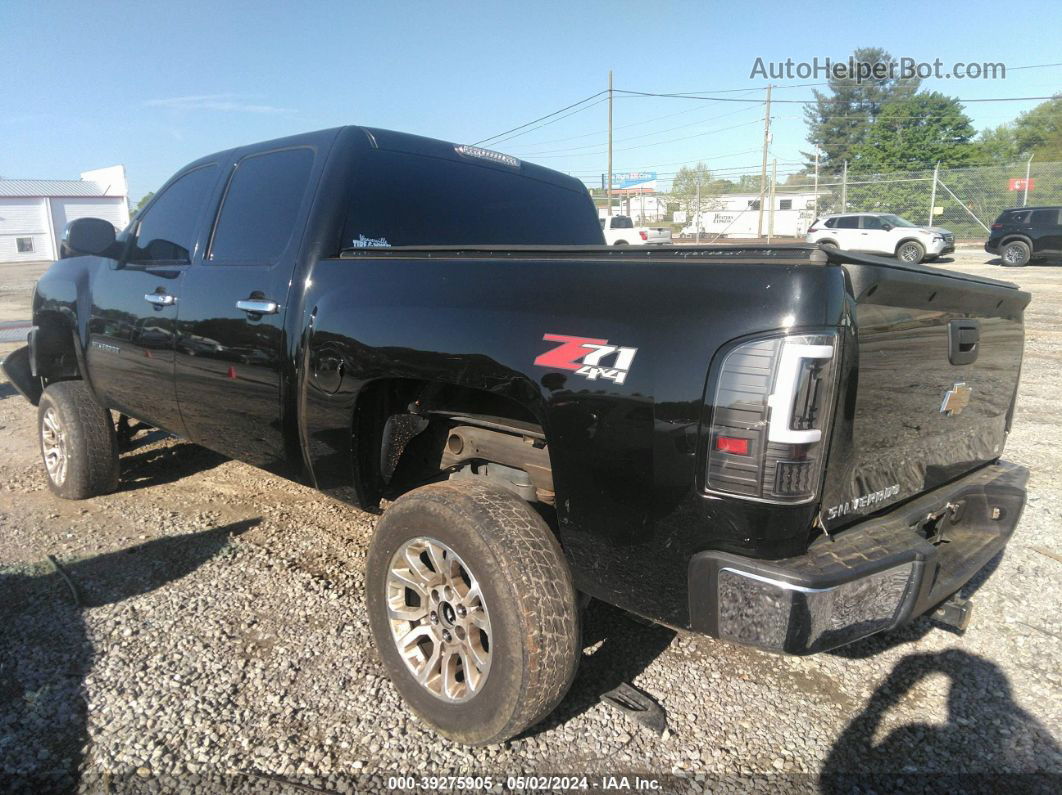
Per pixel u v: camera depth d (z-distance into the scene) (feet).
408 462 10.30
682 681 9.25
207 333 11.21
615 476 6.79
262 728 8.32
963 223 97.09
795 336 5.95
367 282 9.13
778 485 6.04
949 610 9.15
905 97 158.71
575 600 7.39
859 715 8.66
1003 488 9.02
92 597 11.17
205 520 14.23
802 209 125.80
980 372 8.66
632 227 94.73
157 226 13.26
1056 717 8.63
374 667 9.49
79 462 14.69
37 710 8.52
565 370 7.03
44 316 15.53
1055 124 162.40
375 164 10.87
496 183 12.70
